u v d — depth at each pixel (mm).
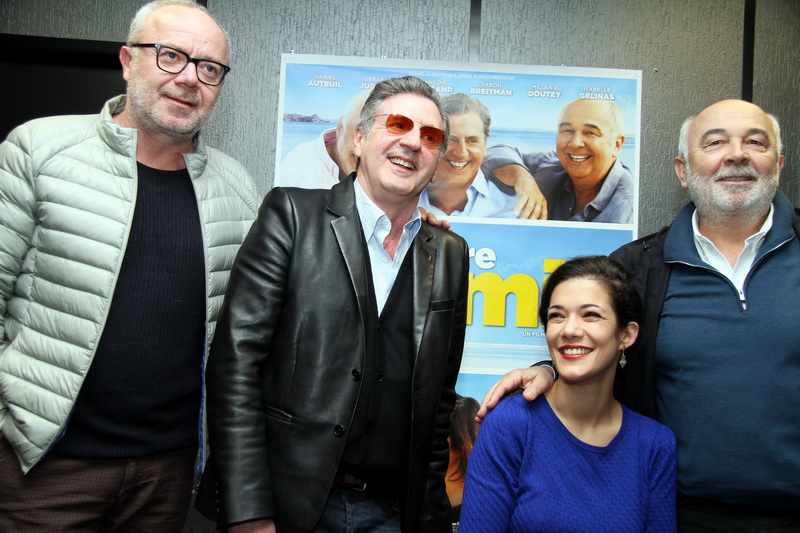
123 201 1211
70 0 1924
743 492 1179
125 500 1236
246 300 1124
